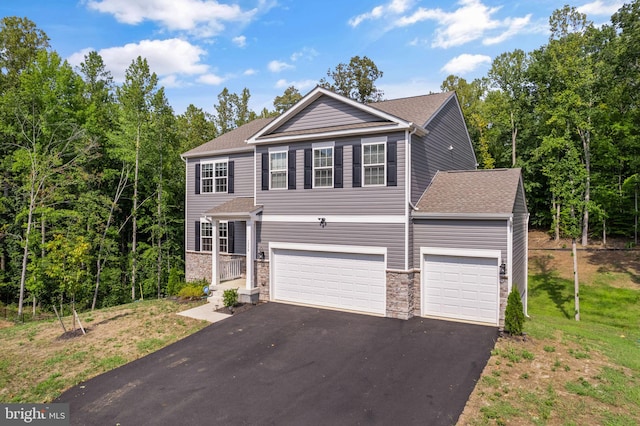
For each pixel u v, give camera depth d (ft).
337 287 46.70
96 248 76.07
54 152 72.74
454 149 59.67
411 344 34.42
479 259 40.01
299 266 49.47
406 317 41.86
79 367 31.12
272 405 24.62
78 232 70.74
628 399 24.26
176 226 88.53
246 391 26.58
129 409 24.48
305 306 48.29
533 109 100.17
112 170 79.30
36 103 73.77
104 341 37.06
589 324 51.44
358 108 45.34
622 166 80.43
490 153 113.60
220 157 63.62
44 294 71.51
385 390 26.13
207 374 29.43
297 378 28.40
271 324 41.14
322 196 47.21
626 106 79.05
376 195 43.62
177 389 27.09
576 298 56.54
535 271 79.61
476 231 39.75
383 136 43.27
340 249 45.96
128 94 76.74
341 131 44.68
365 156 44.52
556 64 74.28
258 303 50.11
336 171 46.21
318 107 48.55
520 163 99.40
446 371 28.68
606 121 78.79
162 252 82.48
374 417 22.84
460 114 62.95
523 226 50.70
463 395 24.99
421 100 56.29
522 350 32.35
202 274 66.03
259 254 52.16
